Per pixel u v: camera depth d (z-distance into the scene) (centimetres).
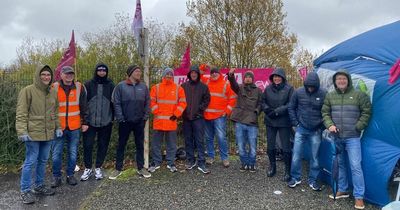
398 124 521
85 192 609
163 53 1195
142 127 671
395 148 530
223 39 1764
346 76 560
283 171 725
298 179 639
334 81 575
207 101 709
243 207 547
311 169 625
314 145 615
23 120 538
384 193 536
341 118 562
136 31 705
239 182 659
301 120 612
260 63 1755
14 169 749
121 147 676
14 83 795
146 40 705
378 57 574
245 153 718
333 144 598
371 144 555
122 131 666
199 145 710
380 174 534
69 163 638
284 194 601
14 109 768
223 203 562
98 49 947
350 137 558
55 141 618
